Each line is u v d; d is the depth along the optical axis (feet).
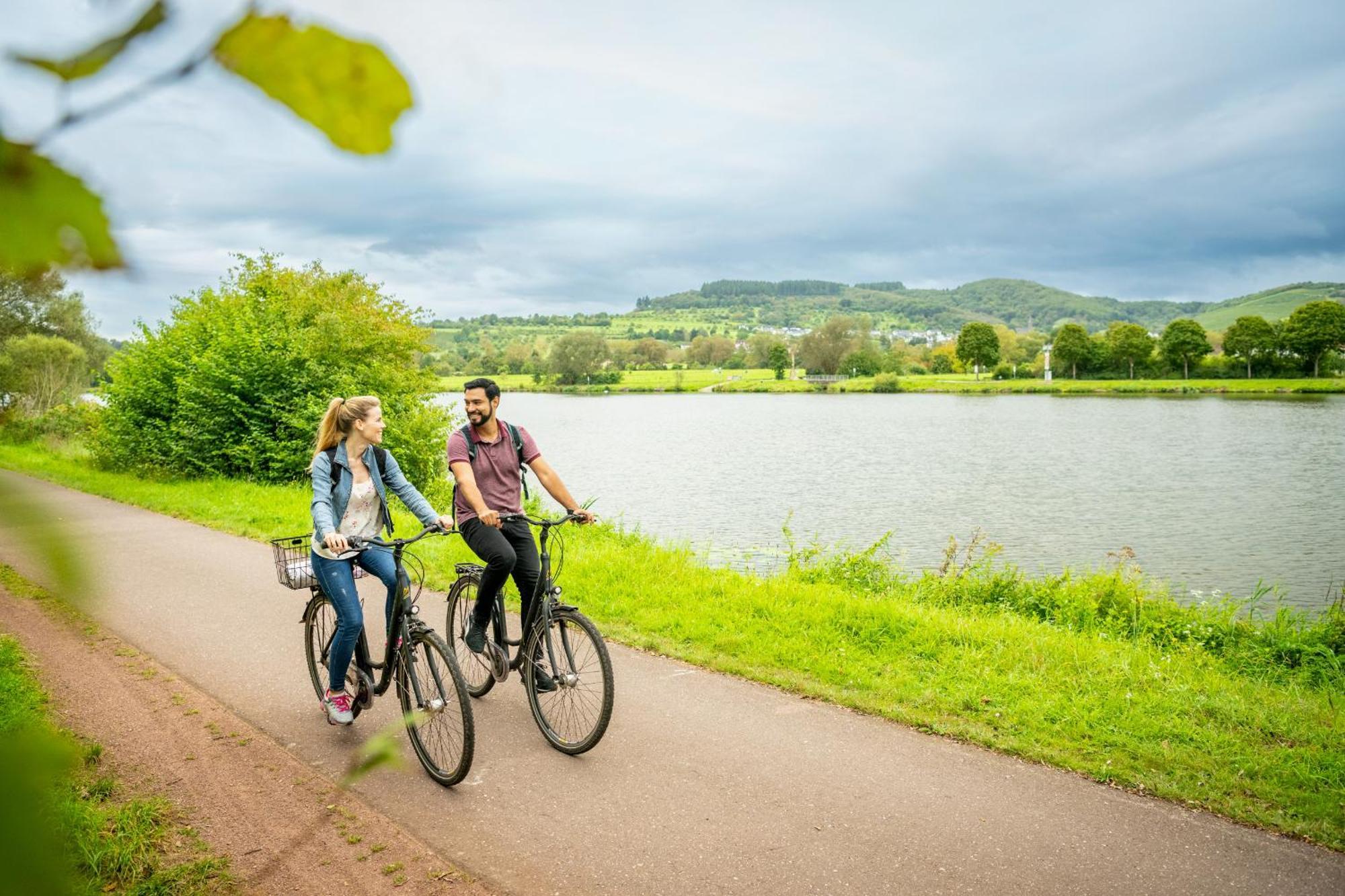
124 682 20.76
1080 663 21.83
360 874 13.28
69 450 67.56
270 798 15.49
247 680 21.30
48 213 0.98
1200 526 73.36
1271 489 96.43
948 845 14.28
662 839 14.42
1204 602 30.94
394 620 17.21
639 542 40.93
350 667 18.35
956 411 274.36
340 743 17.81
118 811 14.55
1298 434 172.76
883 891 13.10
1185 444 153.58
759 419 246.27
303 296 68.39
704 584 29.84
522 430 19.26
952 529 70.44
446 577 31.71
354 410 17.21
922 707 19.77
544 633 18.07
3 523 1.76
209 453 61.72
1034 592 32.07
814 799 15.76
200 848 13.83
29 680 20.15
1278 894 13.02
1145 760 17.06
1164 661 22.31
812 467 119.96
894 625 24.82
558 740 17.76
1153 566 57.57
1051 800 15.75
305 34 1.03
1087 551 62.23
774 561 46.47
